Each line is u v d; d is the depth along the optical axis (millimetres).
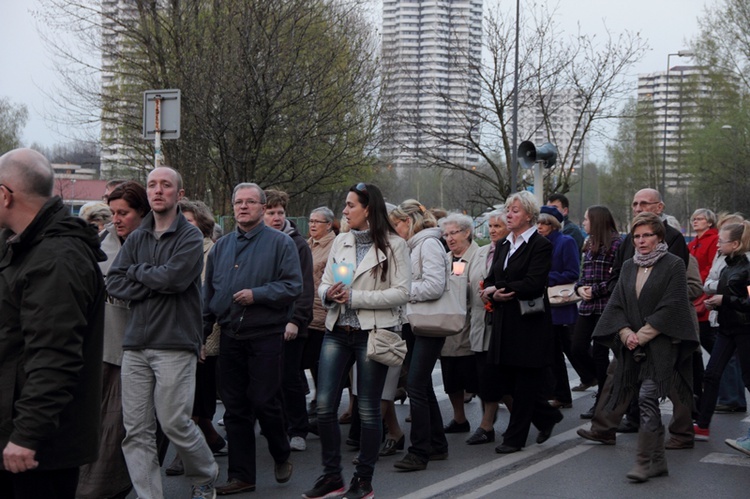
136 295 5559
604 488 6578
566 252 9867
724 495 6395
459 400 8617
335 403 6246
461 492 6496
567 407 9781
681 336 6711
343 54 22328
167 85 22656
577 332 9250
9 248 3639
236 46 20500
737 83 44906
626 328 6875
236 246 6426
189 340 5605
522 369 7598
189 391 5641
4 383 3619
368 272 6215
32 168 3709
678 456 7594
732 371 9750
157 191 5660
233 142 21344
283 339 6930
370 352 6051
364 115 22891
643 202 8070
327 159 22734
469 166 26938
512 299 7438
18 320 3641
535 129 25328
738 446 7312
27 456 3516
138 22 23266
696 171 48250
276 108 20719
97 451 3881
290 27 21281
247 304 6207
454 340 8359
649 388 6812
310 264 7699
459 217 8461
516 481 6781
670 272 6793
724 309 8000
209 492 5863
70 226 3742
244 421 6449
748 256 7898
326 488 6152
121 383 5742
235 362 6379
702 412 8219
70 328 3615
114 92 24297
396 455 7715
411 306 7066
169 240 5668
